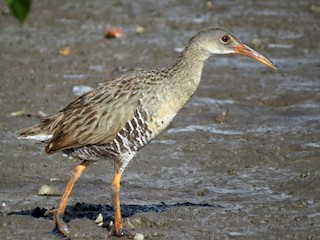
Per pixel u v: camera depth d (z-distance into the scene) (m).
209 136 16.00
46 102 17.80
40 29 23.48
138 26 24.00
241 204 12.95
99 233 11.80
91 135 11.59
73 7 25.56
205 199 13.17
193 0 27.17
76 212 12.54
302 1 27.25
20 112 16.95
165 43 22.48
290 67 20.72
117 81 12.00
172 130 16.31
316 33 23.81
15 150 15.09
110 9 25.59
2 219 12.15
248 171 14.40
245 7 26.38
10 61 20.55
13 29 23.39
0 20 24.17
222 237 11.70
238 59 21.39
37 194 13.24
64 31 23.34
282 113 17.55
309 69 20.58
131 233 11.75
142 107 11.64
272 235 11.78
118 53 21.48
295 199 13.14
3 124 16.34
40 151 15.10
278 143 15.59
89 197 13.16
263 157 14.95
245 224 12.16
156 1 26.92
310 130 16.39
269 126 16.66
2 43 22.11
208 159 14.91
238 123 16.83
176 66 12.03
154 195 13.34
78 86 18.81
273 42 22.94
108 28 23.62
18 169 14.30
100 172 14.33
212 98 18.36
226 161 14.82
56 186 13.60
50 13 24.70
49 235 11.73
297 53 22.00
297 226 12.11
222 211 12.59
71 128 11.66
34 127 11.97
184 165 14.66
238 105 17.98
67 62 20.58
